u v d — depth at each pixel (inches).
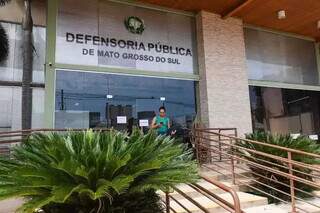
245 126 351.6
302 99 419.5
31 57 282.0
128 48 316.8
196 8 349.4
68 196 92.4
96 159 98.9
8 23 282.0
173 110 330.3
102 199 101.1
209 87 338.6
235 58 362.9
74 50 292.5
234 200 102.3
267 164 236.7
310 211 198.1
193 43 353.4
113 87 305.4
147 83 322.3
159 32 335.9
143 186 100.9
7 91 270.7
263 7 351.3
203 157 289.9
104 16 310.8
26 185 94.1
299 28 411.2
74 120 284.0
